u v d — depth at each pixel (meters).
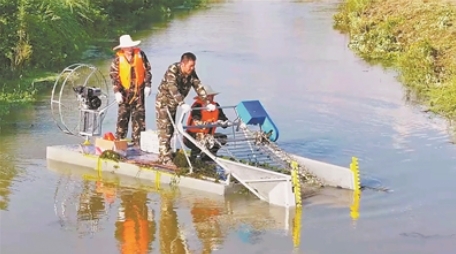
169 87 17.66
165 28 47.41
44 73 30.36
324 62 35.44
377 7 46.84
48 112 24.14
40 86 28.03
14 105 25.09
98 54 36.16
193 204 16.33
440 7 41.12
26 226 15.08
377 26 41.53
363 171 18.66
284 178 16.31
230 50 38.62
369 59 36.47
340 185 17.50
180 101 17.50
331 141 21.38
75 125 22.48
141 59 19.28
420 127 23.12
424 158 19.81
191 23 50.34
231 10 59.62
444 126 23.31
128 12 50.56
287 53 37.94
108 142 18.83
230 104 25.86
